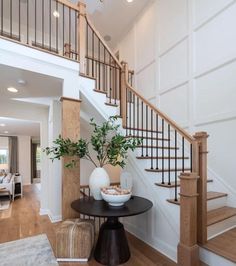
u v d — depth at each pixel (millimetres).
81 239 2211
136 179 2854
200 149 2113
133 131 3338
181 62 3676
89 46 6000
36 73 2613
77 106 2863
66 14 4832
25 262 2254
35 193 7211
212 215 2385
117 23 5289
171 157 2877
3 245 2703
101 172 2543
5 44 2379
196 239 2029
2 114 4309
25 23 5363
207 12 3211
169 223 2299
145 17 4770
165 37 4086
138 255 2326
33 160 10836
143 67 4754
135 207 2156
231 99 2799
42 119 4777
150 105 2934
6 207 5020
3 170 9250
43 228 3391
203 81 3232
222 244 2031
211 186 2977
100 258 2178
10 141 9555
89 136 4500
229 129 2812
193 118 3367
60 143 2506
